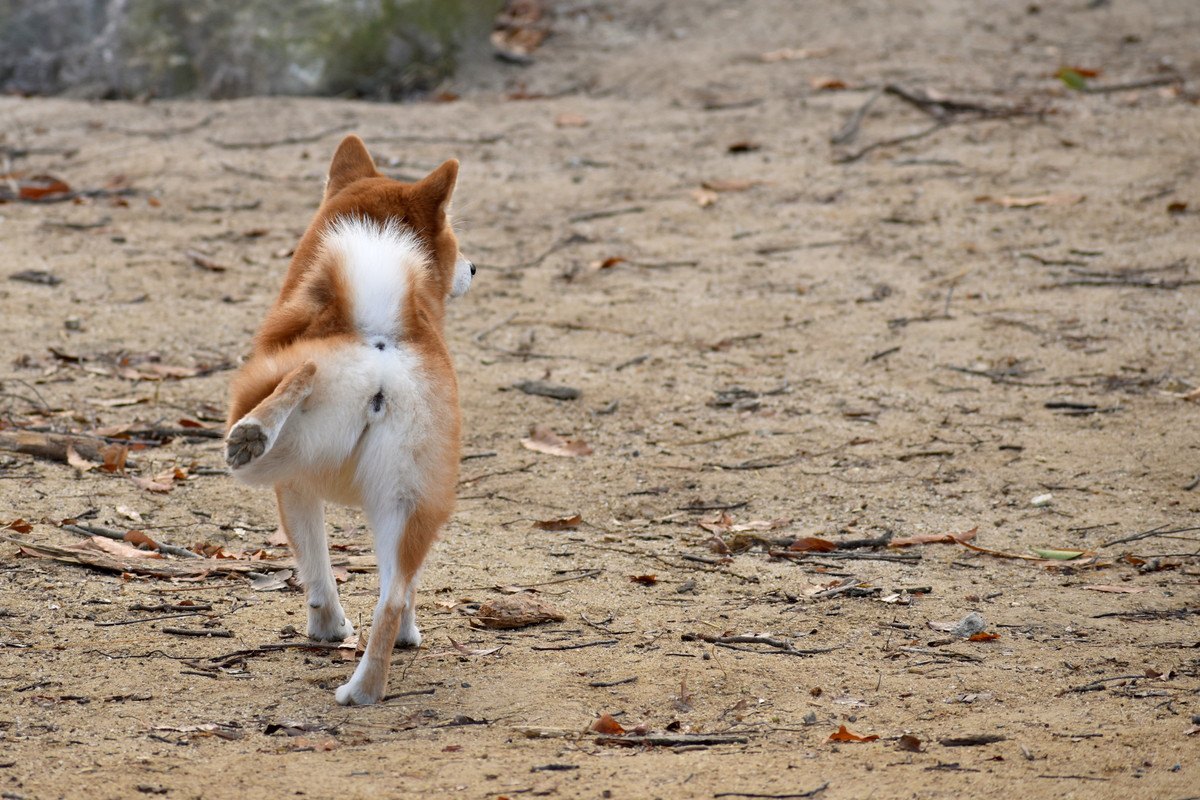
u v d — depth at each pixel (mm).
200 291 17266
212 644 9078
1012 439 13453
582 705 8234
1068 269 17719
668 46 28375
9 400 13672
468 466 13070
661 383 15070
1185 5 28547
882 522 11844
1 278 17250
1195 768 7195
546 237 19625
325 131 23922
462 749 7527
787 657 9094
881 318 16625
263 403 7711
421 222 9695
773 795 6922
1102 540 11344
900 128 23219
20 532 10656
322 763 7277
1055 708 8156
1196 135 21953
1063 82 24156
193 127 24125
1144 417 13750
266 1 26438
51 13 27328
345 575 10680
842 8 29594
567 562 10992
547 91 26641
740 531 11562
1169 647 9203
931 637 9492
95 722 7754
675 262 18594
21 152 22547
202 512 11602
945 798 6879
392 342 8375
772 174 21688
